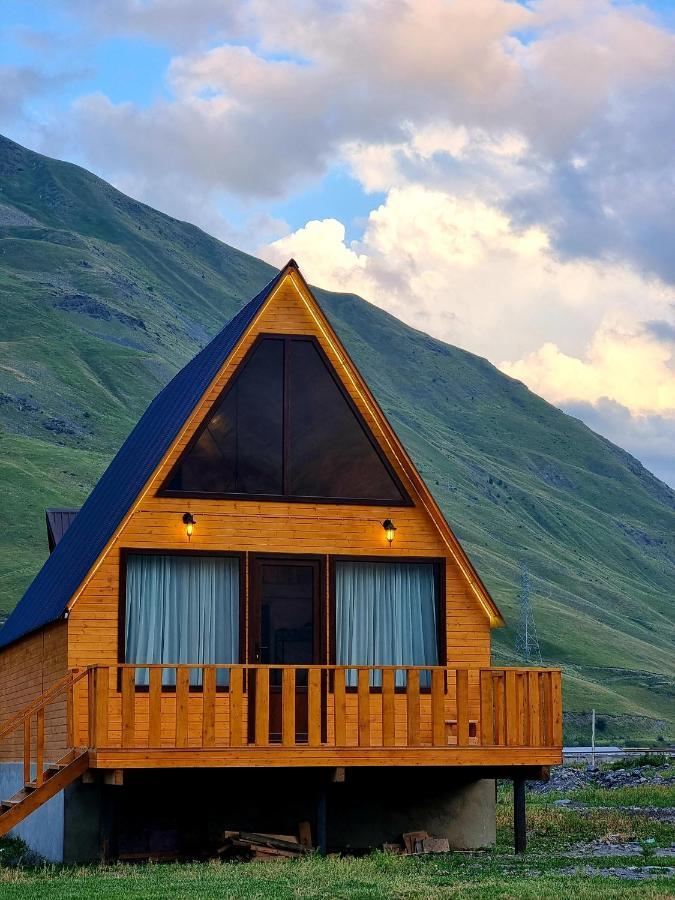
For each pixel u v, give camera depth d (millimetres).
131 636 20594
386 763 19656
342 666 19641
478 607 22250
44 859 20812
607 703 151625
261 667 19438
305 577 21578
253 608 21188
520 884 14969
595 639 192500
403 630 21922
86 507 27016
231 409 21625
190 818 20953
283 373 21953
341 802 21828
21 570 144750
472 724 21594
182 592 20984
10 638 25719
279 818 21406
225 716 20812
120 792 20594
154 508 21000
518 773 20703
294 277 22047
